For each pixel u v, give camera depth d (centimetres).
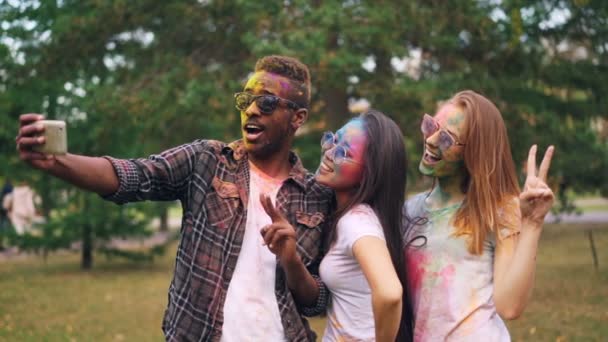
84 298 1107
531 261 286
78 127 1346
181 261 323
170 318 322
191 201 327
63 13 1288
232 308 317
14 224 1722
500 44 1111
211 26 1207
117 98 1151
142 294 1142
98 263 1584
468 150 314
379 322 272
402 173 321
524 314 918
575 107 1230
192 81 1060
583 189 1325
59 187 1408
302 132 1291
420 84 1011
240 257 324
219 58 1198
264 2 1028
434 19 1037
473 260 311
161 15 1227
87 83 1253
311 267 335
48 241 1423
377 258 286
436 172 320
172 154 326
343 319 317
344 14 995
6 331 857
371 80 1045
